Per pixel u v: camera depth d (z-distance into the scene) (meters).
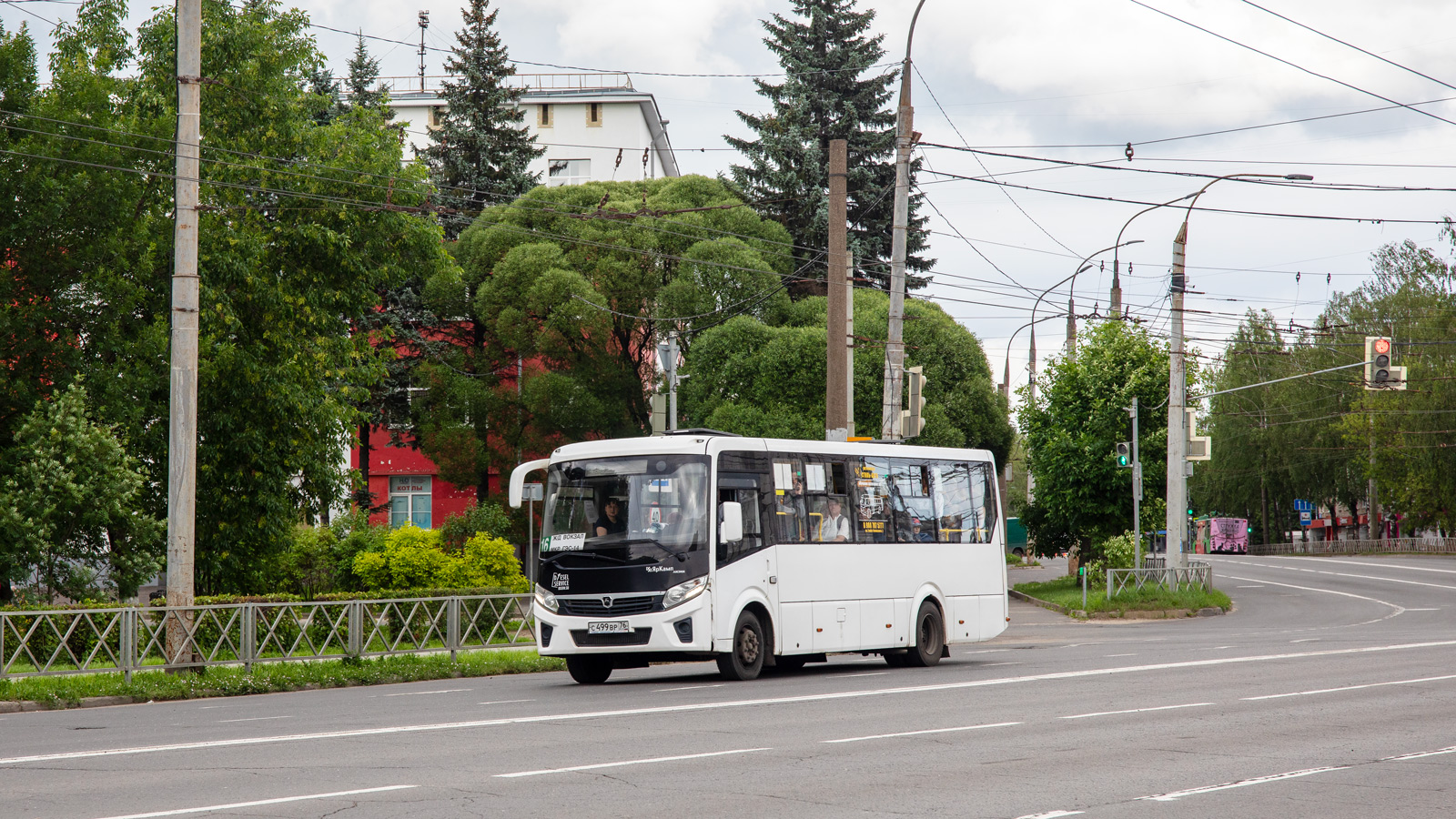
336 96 56.75
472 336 57.56
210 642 19.23
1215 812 8.35
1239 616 38.19
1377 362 33.69
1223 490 101.69
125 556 26.92
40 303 28.72
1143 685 17.14
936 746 11.38
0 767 10.30
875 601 21.12
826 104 62.00
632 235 51.50
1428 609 39.44
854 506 21.08
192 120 19.75
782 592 19.52
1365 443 87.56
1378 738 11.94
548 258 50.31
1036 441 51.16
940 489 22.91
